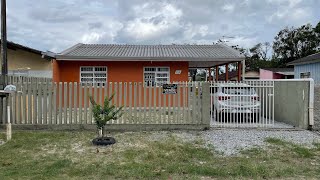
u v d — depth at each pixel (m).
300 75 21.80
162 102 9.75
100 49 18.70
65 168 6.13
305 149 7.62
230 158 6.96
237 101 11.05
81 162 6.57
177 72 16.77
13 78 10.08
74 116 9.64
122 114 9.03
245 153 7.35
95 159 6.80
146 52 17.91
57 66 16.11
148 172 5.89
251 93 11.23
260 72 37.59
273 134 9.38
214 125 10.48
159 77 16.83
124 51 18.20
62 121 9.68
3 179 5.38
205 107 9.82
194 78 36.28
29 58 15.45
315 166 6.42
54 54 15.12
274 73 35.44
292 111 10.81
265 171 5.97
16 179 5.41
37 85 9.60
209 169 6.04
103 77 16.72
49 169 6.03
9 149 7.48
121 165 6.36
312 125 10.04
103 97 9.70
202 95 9.80
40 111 9.62
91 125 9.62
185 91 9.80
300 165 6.47
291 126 10.58
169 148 7.66
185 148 7.68
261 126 10.46
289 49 54.00
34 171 5.89
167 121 9.77
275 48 55.81
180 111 9.78
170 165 6.35
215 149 7.68
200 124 9.81
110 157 6.97
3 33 9.61
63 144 7.98
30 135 8.88
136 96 9.72
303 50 52.66
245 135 9.17
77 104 9.65
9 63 14.05
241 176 5.74
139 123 9.71
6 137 8.49
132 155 7.10
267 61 57.72
